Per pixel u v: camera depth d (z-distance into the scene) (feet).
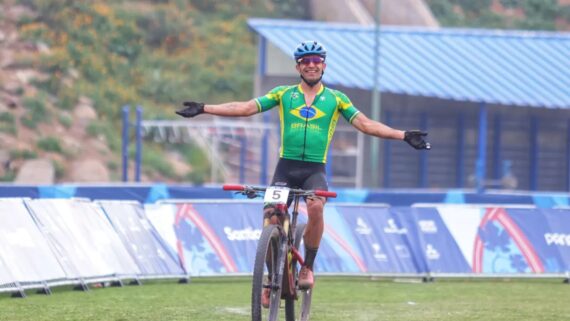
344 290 100.83
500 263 116.98
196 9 389.19
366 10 390.21
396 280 115.03
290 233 59.62
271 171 279.90
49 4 337.72
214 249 109.70
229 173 283.18
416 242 116.57
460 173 280.10
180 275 106.22
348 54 269.03
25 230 89.20
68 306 79.61
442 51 279.28
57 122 280.92
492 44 286.05
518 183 286.05
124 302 84.02
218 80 341.62
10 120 271.49
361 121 59.57
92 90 307.17
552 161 289.33
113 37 342.85
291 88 60.44
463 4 447.42
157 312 76.74
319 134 59.72
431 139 279.28
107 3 362.53
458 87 262.67
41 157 261.65
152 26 360.69
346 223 115.96
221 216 111.65
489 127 284.00
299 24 274.98
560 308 84.64
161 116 298.76
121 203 104.88
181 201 110.52
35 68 303.68
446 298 93.40
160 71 337.93
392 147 277.03
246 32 381.60
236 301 86.84
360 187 268.21
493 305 86.69
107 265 98.53
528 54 283.38
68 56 318.04
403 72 266.36
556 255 118.21
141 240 104.58
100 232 99.55
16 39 315.58
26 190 123.65
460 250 116.78
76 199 98.37
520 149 285.02
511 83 269.23
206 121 299.58
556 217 120.06
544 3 453.58
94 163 265.95
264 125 242.17
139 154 219.20
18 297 85.97
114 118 299.58
